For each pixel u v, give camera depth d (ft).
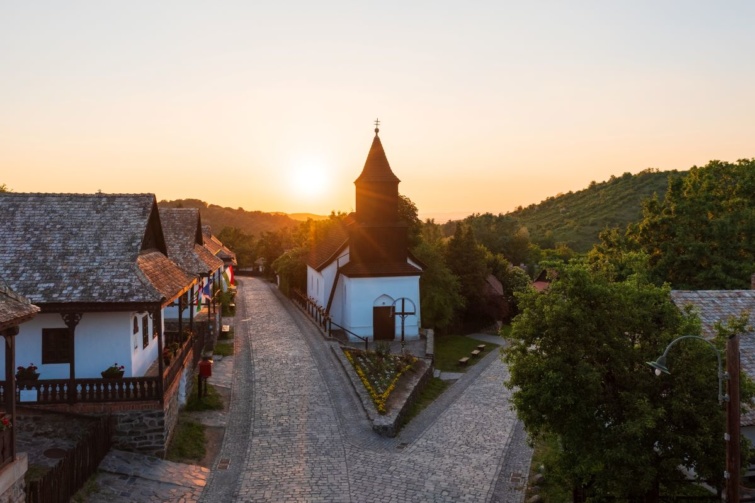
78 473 52.90
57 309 62.18
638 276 54.95
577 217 579.07
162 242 86.33
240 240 359.46
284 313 171.63
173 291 71.97
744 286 128.26
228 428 77.05
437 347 155.84
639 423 44.47
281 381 98.02
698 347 48.73
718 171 152.35
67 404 62.23
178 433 71.82
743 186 147.23
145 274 67.26
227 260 202.18
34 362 67.72
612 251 151.33
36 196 75.56
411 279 135.95
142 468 60.54
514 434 82.89
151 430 63.72
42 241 69.67
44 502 45.93
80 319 65.92
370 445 74.23
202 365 85.20
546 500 61.46
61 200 75.51
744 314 51.34
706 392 47.29
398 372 104.27
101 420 60.80
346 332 137.08
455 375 124.06
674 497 56.03
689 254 134.62
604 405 49.49
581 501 54.95
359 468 66.95
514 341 55.11
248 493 59.52
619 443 46.50
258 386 95.14
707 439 45.29
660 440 47.37
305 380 98.84
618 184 650.43
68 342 68.59
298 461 67.82
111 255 68.69
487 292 193.98
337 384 97.04
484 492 62.90
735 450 41.86
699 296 80.94
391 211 137.08
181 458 65.82
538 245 416.05
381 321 135.33
